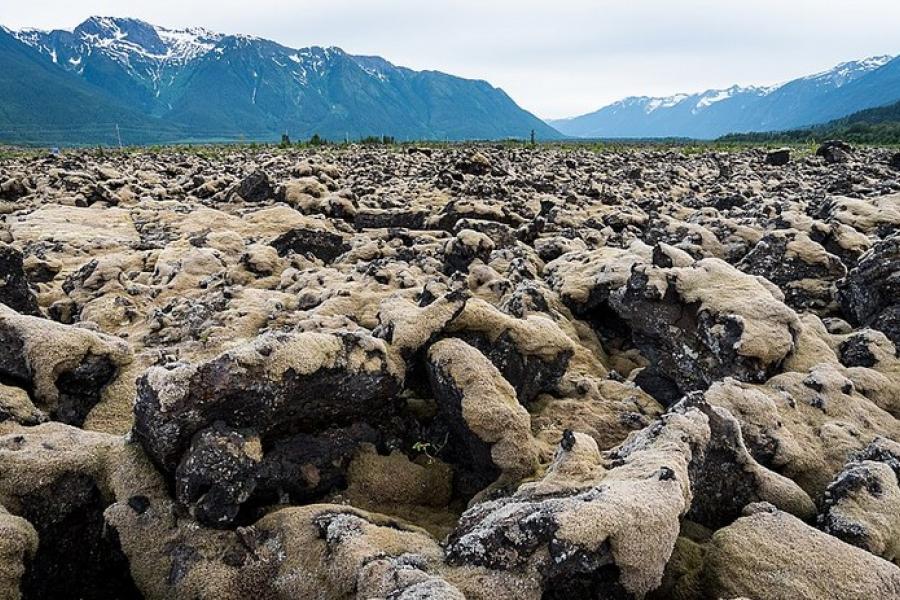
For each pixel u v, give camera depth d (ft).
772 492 34.01
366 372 36.68
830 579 26.63
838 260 67.97
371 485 35.91
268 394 32.96
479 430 35.99
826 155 213.46
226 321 59.00
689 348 50.29
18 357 42.34
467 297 44.45
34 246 91.71
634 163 219.41
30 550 29.19
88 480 33.24
